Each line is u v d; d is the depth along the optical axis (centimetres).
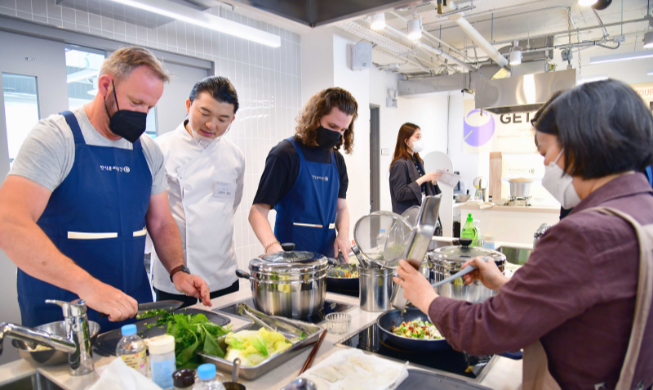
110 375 73
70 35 257
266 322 118
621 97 63
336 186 197
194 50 331
